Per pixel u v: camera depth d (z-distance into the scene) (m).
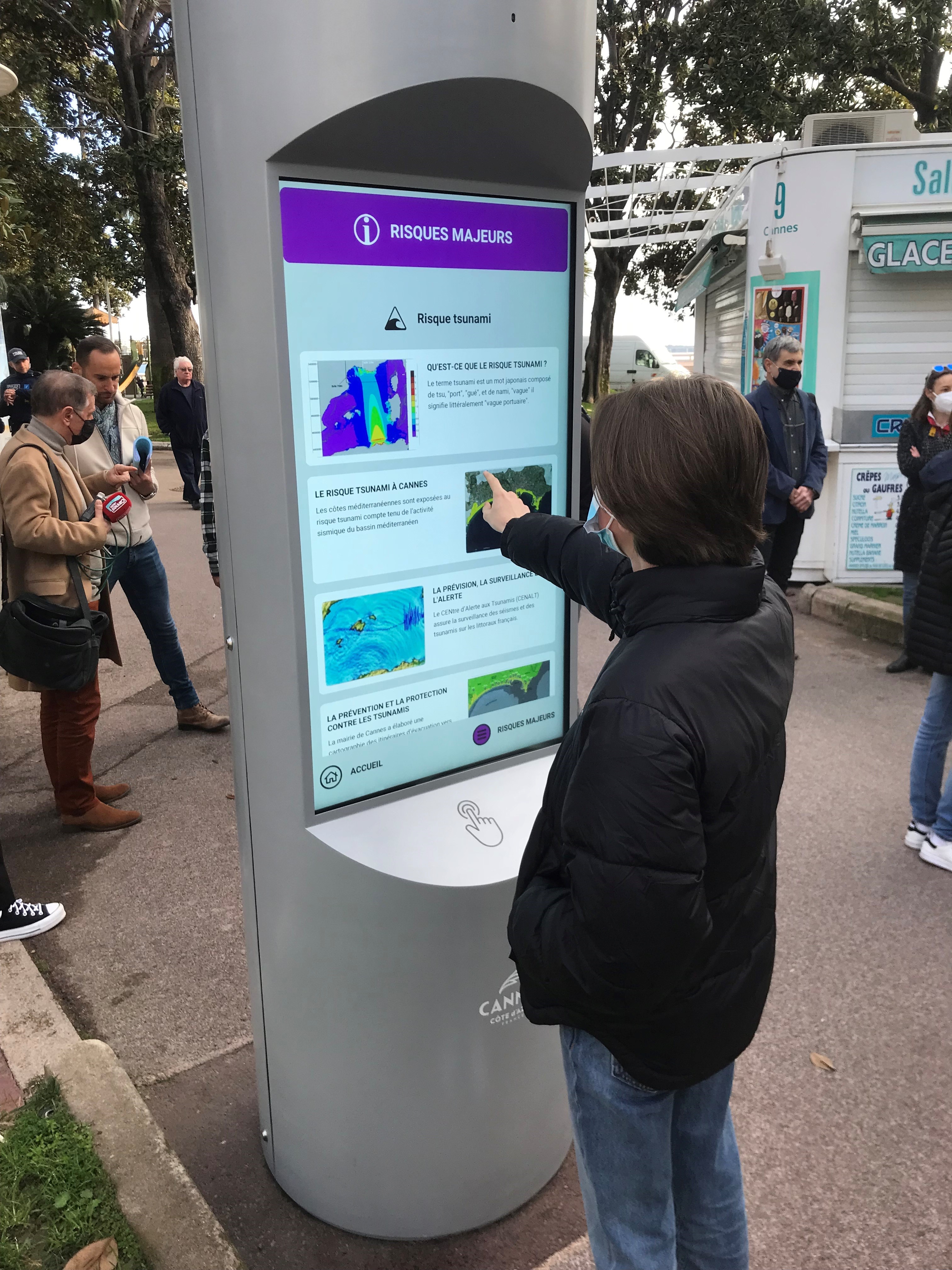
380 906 1.88
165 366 23.55
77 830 4.02
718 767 1.22
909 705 5.45
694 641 1.26
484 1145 2.11
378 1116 2.02
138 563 4.68
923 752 3.76
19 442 3.49
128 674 6.14
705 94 18.64
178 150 19.03
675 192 12.33
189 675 5.50
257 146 1.54
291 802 1.86
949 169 7.10
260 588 1.76
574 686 2.25
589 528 1.48
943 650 3.55
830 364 7.50
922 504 5.71
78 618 3.60
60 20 18.44
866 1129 2.46
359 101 1.52
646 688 1.22
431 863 1.91
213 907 3.45
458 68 1.57
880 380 7.50
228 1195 2.26
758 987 1.46
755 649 1.30
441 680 2.02
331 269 1.66
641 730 1.19
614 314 24.45
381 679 1.92
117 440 4.58
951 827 3.70
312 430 1.70
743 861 1.34
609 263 23.73
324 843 1.86
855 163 7.16
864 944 3.23
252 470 1.70
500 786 2.12
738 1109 2.53
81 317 24.41
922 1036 2.79
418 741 2.02
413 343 1.80
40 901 3.50
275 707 1.81
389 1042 1.97
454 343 1.86
